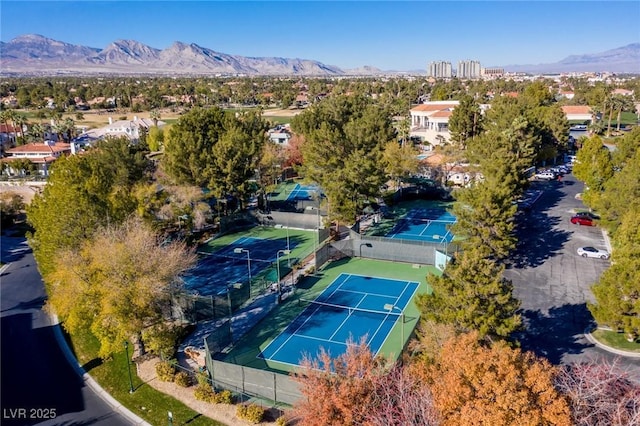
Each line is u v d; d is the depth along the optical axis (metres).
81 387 31.83
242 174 63.75
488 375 19.20
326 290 45.66
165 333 33.59
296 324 39.44
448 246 49.72
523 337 35.09
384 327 38.59
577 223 58.81
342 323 39.38
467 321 27.61
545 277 45.00
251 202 75.69
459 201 48.34
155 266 33.19
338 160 64.56
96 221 37.50
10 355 35.91
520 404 18.55
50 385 32.12
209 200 70.50
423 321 29.55
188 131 71.62
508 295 28.42
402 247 51.66
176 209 57.84
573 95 199.50
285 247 56.84
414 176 83.69
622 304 31.69
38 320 41.12
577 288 42.47
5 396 30.98
